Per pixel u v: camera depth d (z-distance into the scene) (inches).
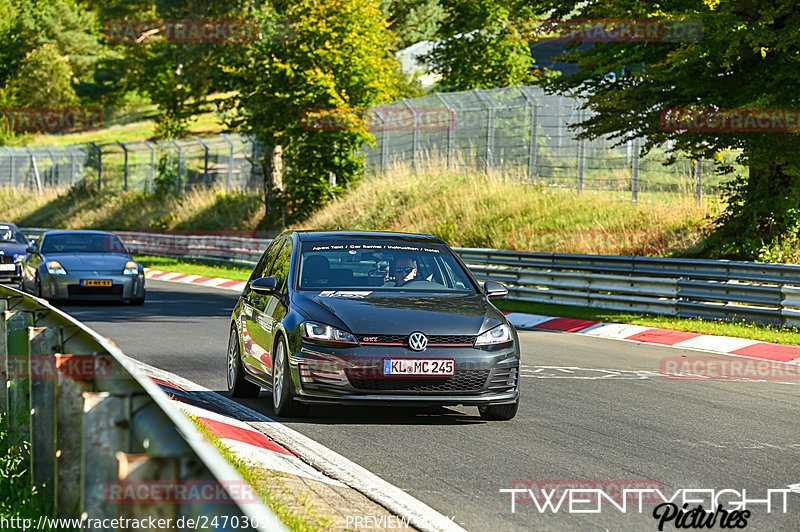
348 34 3344.0
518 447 681.0
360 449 666.8
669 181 2603.3
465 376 743.1
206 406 813.2
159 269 3112.7
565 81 1893.5
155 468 273.9
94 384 393.7
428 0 6978.4
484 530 479.5
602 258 1806.1
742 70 1701.5
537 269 1982.0
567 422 783.1
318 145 3437.5
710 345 1346.0
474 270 2100.1
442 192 3063.5
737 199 1955.0
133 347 1222.9
